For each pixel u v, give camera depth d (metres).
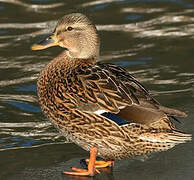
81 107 10.69
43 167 11.30
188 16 18.45
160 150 10.66
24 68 15.86
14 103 14.30
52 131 13.09
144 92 10.70
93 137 10.73
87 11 18.72
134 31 17.78
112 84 10.71
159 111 10.04
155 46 16.92
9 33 17.62
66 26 11.60
